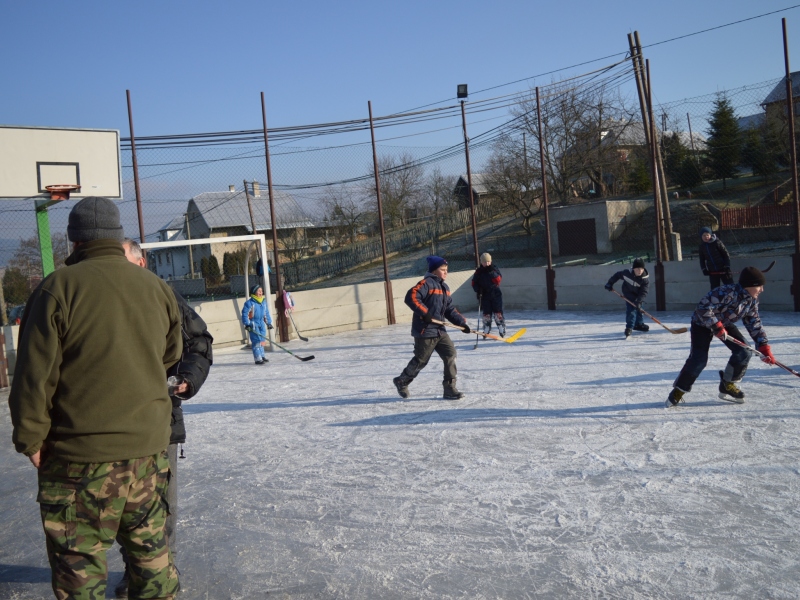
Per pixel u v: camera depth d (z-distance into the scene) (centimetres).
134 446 256
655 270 1445
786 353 877
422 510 448
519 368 921
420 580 353
